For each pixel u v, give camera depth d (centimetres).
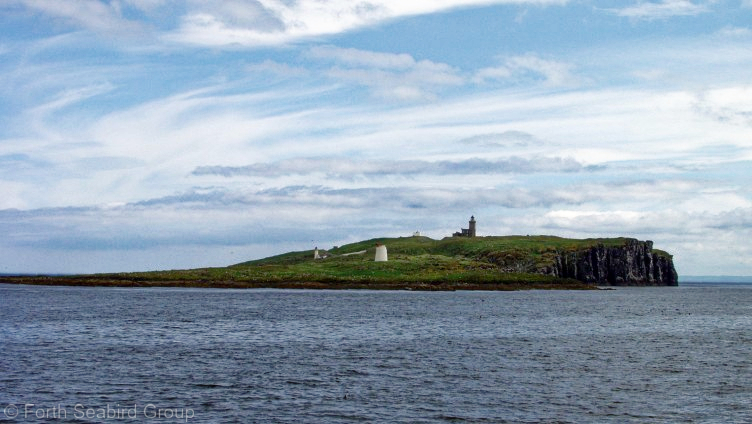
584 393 5078
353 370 5912
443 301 17275
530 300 18600
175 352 6875
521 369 6100
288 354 6838
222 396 4825
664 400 4872
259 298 17650
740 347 7906
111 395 4809
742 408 4644
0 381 5172
